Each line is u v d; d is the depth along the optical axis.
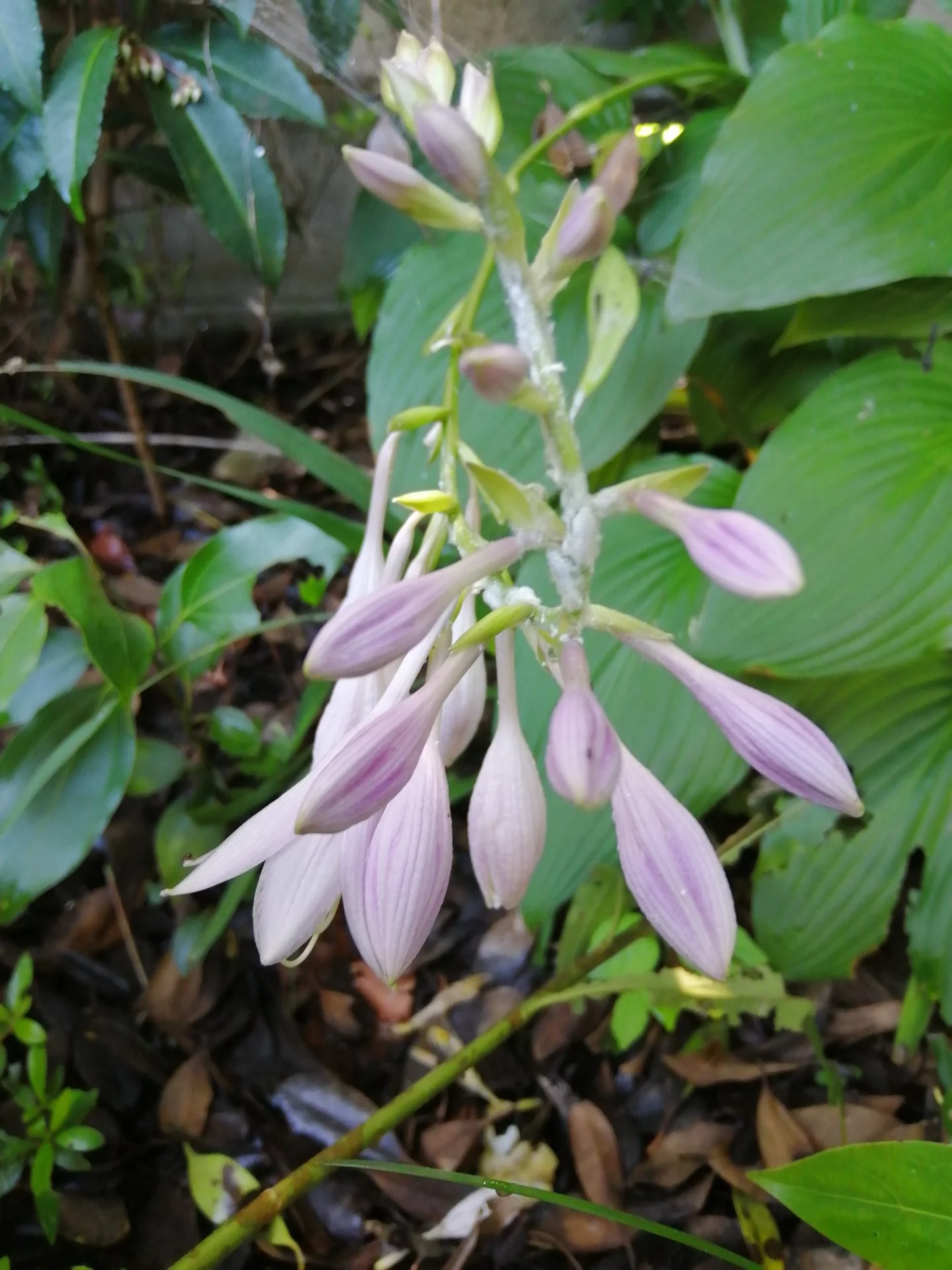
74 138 0.43
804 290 0.30
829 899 0.38
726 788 0.35
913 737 0.38
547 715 0.35
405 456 0.39
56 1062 0.41
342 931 0.47
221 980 0.44
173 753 0.42
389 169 0.19
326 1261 0.37
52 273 0.57
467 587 0.19
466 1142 0.39
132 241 0.70
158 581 0.64
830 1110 0.39
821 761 0.18
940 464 0.31
